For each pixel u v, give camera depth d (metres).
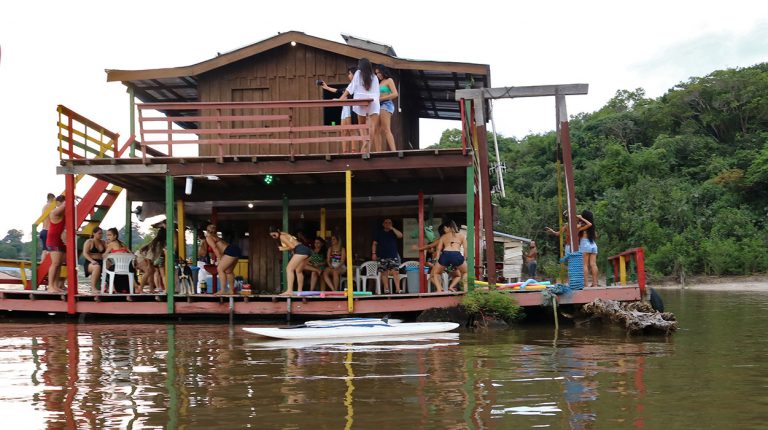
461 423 5.23
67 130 13.95
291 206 17.20
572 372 7.42
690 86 59.97
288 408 5.73
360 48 15.89
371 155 12.75
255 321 12.94
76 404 5.91
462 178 14.99
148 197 16.17
